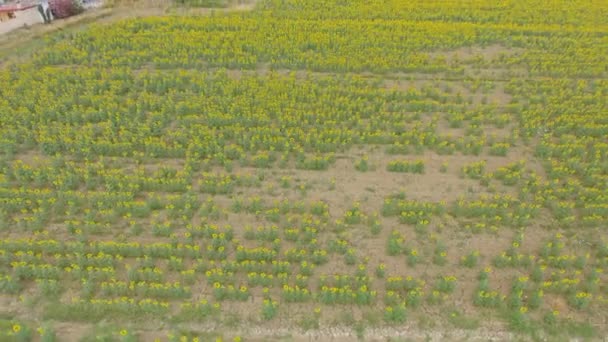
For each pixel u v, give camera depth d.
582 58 20.50
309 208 13.43
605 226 12.96
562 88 18.58
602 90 18.52
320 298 10.91
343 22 23.69
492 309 10.80
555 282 11.07
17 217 12.96
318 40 21.66
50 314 10.50
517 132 16.11
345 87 18.64
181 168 14.78
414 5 25.69
